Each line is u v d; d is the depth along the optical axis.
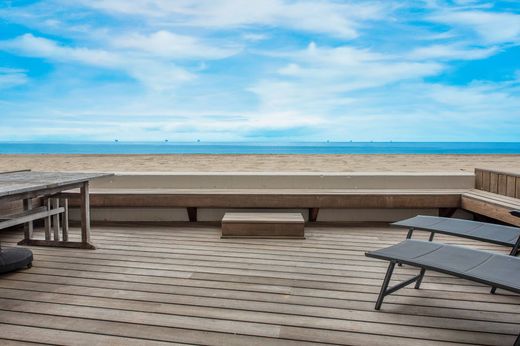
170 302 2.36
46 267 3.03
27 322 2.09
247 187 5.03
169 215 4.89
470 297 2.47
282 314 2.21
